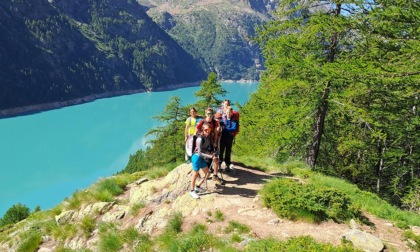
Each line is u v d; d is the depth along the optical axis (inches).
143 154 2785.4
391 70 411.5
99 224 374.6
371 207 351.9
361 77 438.3
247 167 463.5
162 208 357.4
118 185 467.8
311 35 530.0
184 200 353.1
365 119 537.6
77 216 411.8
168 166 474.3
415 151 707.4
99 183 474.9
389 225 315.3
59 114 6673.2
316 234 274.5
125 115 6939.0
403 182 764.0
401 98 527.2
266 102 727.7
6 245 421.7
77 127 5674.2
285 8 586.2
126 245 321.4
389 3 448.1
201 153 340.5
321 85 532.4
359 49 514.6
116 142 4869.6
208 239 272.4
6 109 6269.7
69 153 4136.3
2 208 2394.2
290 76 594.6
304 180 433.4
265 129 657.0
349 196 356.5
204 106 1268.5
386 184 815.7
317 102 556.4
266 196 328.8
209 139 349.1
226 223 302.5
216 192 359.3
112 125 6003.9
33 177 3154.5
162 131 1459.2
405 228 311.3
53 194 2738.7
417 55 392.8
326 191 322.7
